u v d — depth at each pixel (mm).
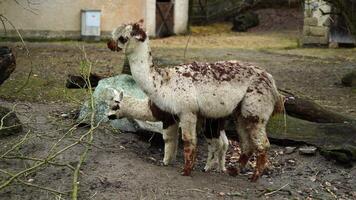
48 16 17500
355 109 8805
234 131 6719
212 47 17250
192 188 5172
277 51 16656
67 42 17328
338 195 5422
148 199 4945
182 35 20734
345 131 6613
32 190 5094
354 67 13570
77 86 8859
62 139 5871
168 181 5277
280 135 6617
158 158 6027
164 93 5277
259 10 25625
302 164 6113
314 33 17938
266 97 5324
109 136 6332
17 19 17062
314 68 13320
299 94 10000
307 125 6773
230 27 23453
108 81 6820
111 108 5688
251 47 17562
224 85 5262
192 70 5336
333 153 6039
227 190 5223
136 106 5602
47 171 5422
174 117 5453
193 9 23578
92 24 17859
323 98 9703
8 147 5895
